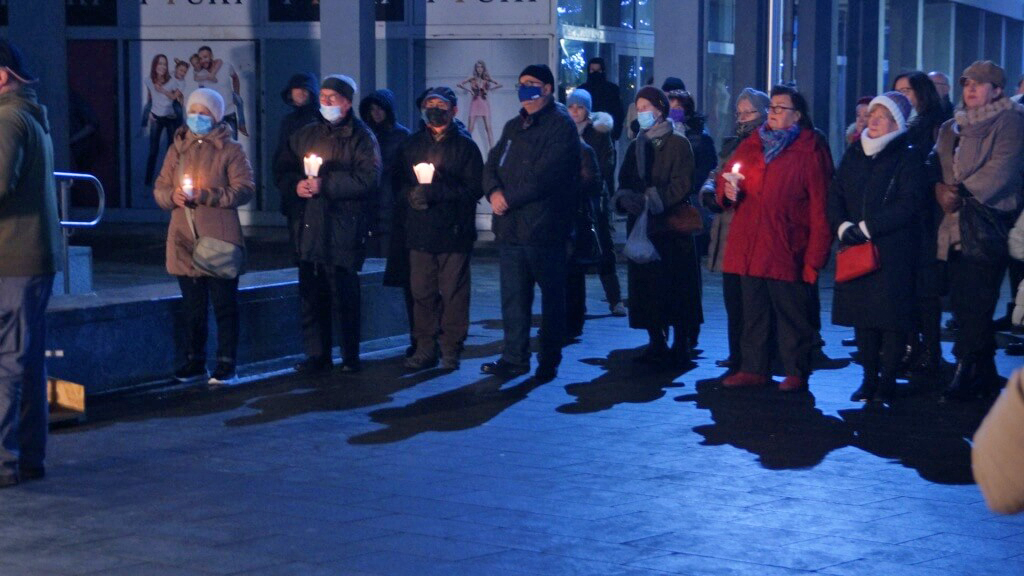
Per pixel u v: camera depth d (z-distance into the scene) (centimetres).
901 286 935
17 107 715
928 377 1069
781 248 983
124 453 809
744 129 1050
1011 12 3894
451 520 657
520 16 2275
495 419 909
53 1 2342
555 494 709
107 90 2494
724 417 916
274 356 1124
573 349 1216
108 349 991
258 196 2477
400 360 1154
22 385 730
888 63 3269
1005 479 220
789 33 1844
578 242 1250
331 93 1055
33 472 743
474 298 1588
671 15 1973
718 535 632
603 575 568
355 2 2130
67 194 1154
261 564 582
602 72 2058
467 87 2306
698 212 1089
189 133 1039
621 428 880
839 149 2867
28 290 724
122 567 578
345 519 658
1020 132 932
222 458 796
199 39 2452
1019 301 480
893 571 577
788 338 1000
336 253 1065
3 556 595
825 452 812
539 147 1033
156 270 1853
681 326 1110
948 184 952
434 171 1065
